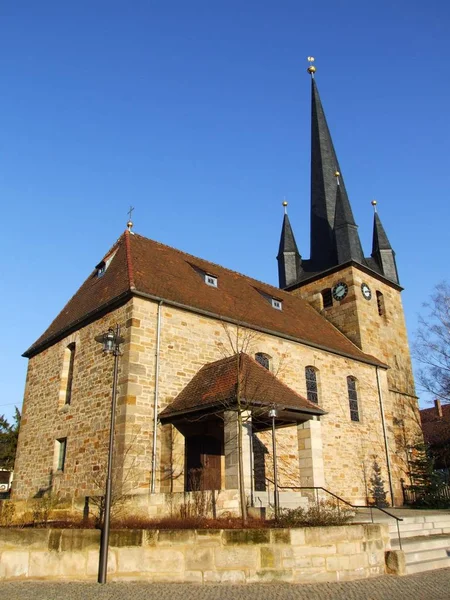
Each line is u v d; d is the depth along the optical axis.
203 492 12.14
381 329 29.50
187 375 17.19
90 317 18.31
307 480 15.95
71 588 8.91
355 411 24.36
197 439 16.66
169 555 9.68
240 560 9.66
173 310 17.58
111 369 16.53
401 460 26.47
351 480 22.28
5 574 9.45
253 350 20.02
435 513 17.64
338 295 29.25
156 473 15.33
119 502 11.88
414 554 12.10
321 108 37.50
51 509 12.35
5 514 12.05
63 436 17.95
